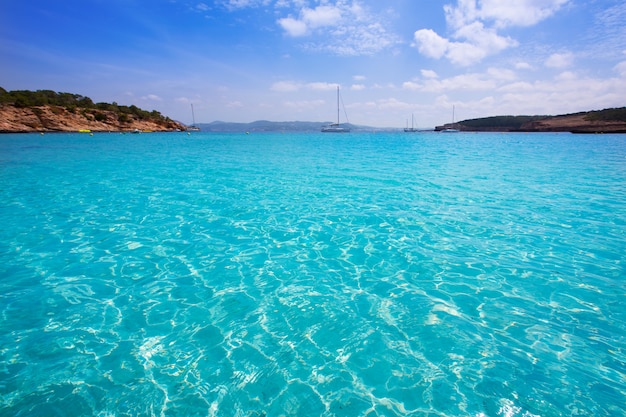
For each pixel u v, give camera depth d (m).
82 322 4.36
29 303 4.79
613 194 11.38
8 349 3.83
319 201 10.57
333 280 5.49
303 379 3.39
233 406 3.06
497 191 11.94
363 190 12.19
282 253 6.58
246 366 3.57
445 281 5.42
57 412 2.99
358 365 3.58
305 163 20.88
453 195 11.33
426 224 8.23
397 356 3.71
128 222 8.47
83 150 29.84
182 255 6.49
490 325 4.23
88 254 6.51
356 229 7.93
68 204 10.19
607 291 5.02
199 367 3.56
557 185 13.05
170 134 84.81
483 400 3.10
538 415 2.93
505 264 6.00
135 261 6.21
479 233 7.57
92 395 3.18
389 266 5.98
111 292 5.12
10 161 20.92
